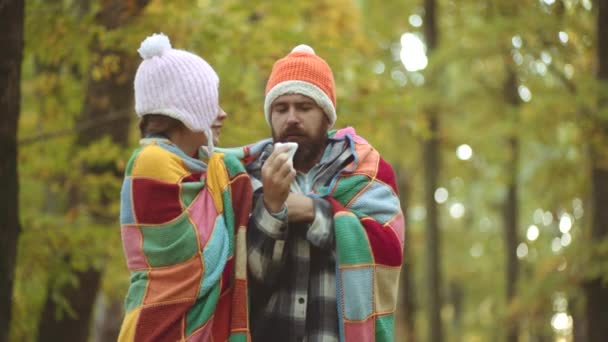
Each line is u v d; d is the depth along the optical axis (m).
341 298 2.98
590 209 9.69
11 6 4.35
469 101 16.48
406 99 7.98
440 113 14.88
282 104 3.14
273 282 3.01
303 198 3.06
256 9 7.79
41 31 6.66
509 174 17.23
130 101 7.81
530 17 9.67
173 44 7.05
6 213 4.49
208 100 2.90
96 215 7.80
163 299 2.75
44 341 7.59
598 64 9.39
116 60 6.72
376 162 3.24
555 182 12.29
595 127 9.45
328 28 10.70
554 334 14.06
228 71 7.57
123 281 9.38
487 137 16.38
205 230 2.83
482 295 29.09
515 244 18.06
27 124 9.43
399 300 18.98
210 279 2.79
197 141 2.95
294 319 3.03
